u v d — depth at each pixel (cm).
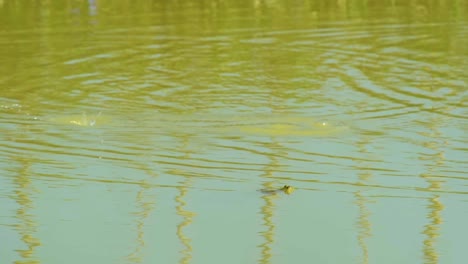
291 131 3141
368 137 3064
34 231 2384
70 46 4453
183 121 3266
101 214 2483
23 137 3094
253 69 4009
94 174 2748
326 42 4478
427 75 3869
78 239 2345
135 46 4438
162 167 2795
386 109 3391
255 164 2817
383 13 5078
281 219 2441
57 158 2880
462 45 4366
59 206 2533
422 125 3194
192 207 2522
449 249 2266
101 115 3344
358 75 3891
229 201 2558
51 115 3353
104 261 2225
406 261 2212
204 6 5306
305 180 2686
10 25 4925
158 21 4962
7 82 3838
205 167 2795
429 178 2683
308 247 2292
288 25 4819
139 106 3462
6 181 2698
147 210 2508
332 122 3238
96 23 4928
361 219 2433
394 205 2511
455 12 5050
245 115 3331
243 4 5347
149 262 2222
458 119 3253
